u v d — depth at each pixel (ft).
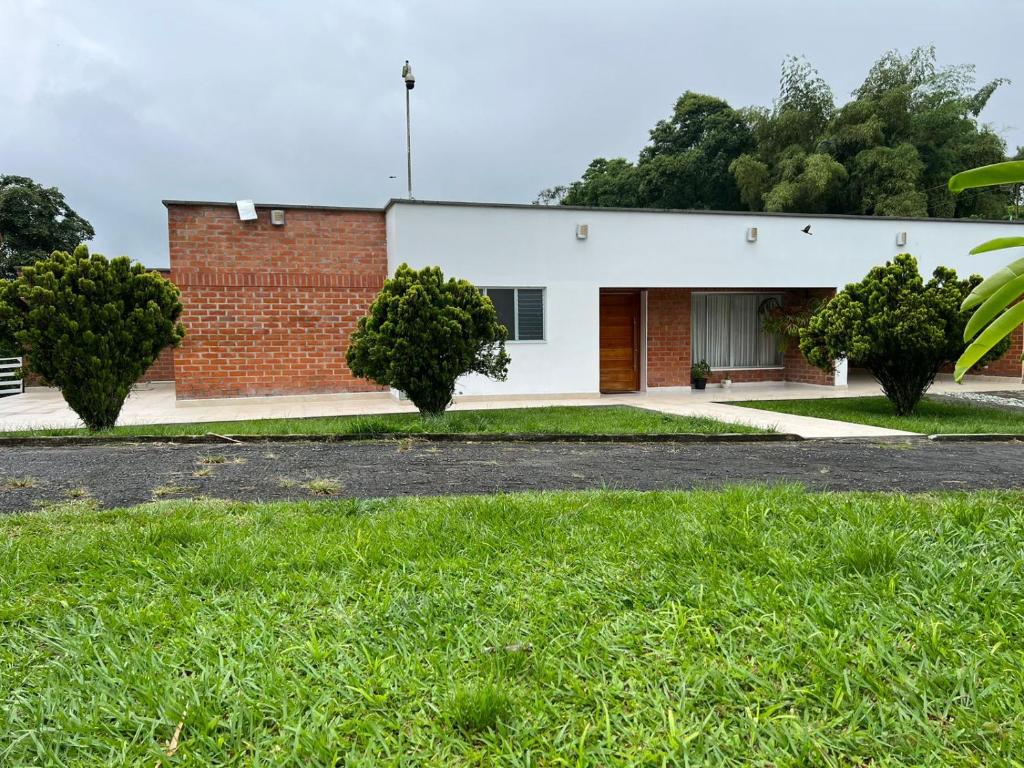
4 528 12.04
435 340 28.89
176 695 6.16
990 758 5.25
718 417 32.24
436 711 5.98
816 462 20.88
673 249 44.42
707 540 10.78
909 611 7.89
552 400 42.45
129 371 27.81
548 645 7.27
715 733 5.62
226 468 19.11
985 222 49.90
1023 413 34.73
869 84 84.89
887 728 5.67
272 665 6.79
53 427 30.40
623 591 8.78
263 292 40.93
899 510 12.32
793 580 8.92
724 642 7.25
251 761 5.31
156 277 28.37
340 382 42.55
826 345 33.99
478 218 40.93
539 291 42.73
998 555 9.68
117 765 5.29
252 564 9.78
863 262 47.96
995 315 4.23
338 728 5.75
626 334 48.65
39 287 25.55
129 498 15.39
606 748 5.45
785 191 78.43
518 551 10.53
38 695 6.31
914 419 31.55
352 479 17.76
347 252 42.24
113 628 7.74
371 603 8.38
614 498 14.46
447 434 25.12
